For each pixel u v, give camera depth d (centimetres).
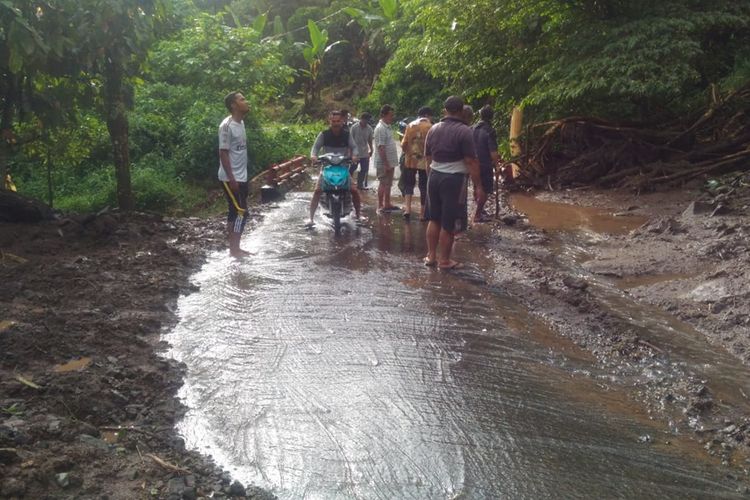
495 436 432
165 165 1619
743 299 648
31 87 958
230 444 419
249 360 535
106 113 1023
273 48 2167
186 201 1452
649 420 462
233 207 822
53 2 851
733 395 497
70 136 1128
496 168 1065
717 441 436
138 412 450
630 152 1345
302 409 461
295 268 784
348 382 501
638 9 1326
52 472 359
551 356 560
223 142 802
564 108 1463
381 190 1122
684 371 534
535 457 411
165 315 625
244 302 664
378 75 3625
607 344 586
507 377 518
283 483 381
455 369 528
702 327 621
